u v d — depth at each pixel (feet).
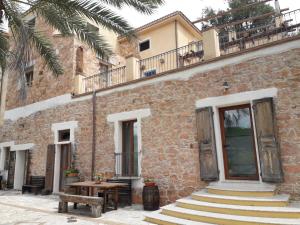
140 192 24.41
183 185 21.86
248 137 20.21
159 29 42.98
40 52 23.81
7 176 40.45
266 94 18.93
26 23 19.81
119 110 27.91
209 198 17.56
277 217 14.14
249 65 20.12
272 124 17.95
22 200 28.30
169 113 23.94
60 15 21.54
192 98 22.72
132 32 22.54
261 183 18.15
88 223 17.25
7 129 43.24
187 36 44.39
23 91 17.47
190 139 22.21
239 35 36.37
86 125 30.81
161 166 23.48
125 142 27.73
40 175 35.06
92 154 29.01
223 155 20.84
